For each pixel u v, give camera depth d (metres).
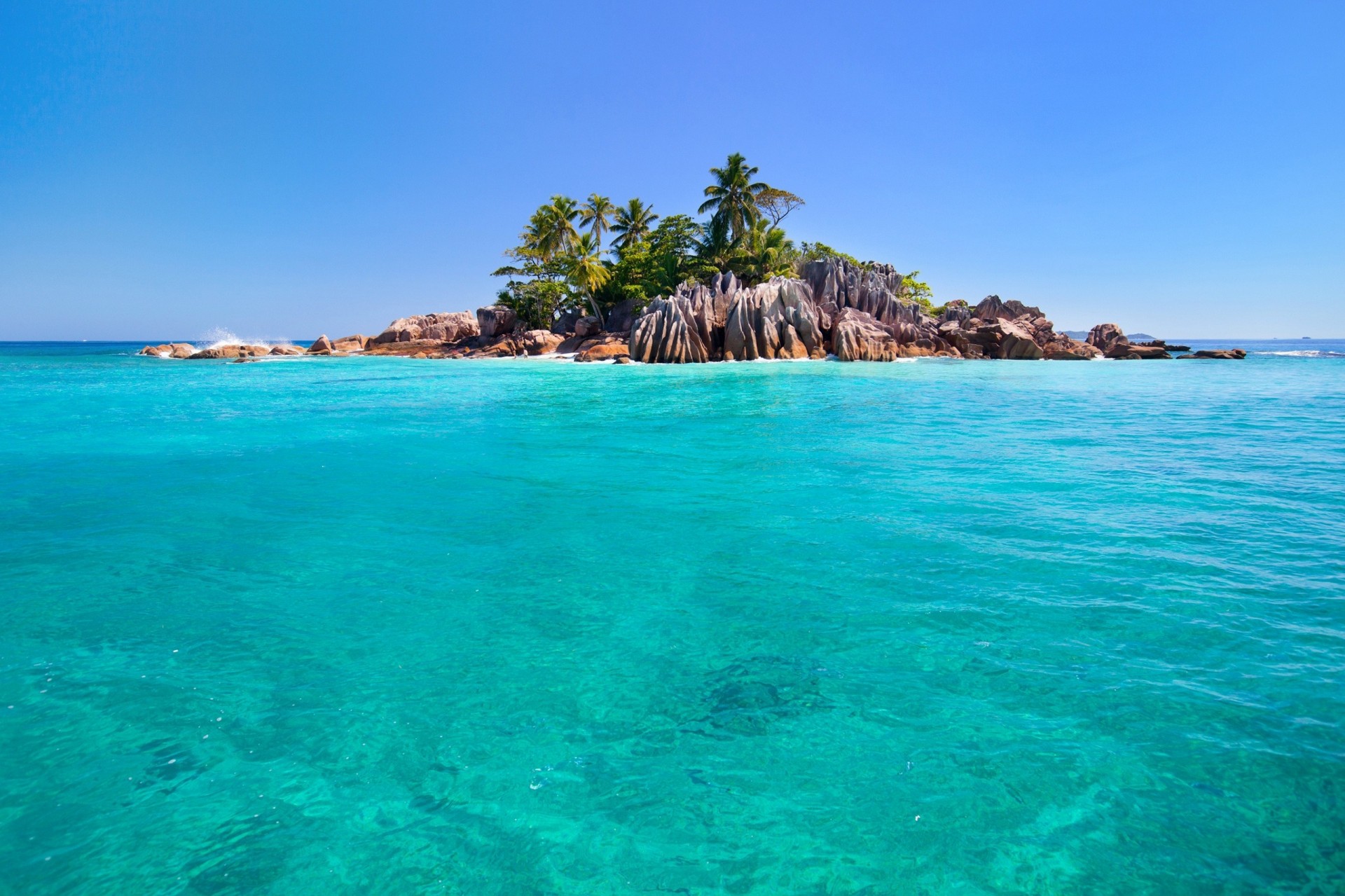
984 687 3.35
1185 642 3.78
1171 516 6.41
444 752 2.91
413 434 11.92
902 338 44.59
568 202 56.41
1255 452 9.96
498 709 3.22
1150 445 10.62
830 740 2.96
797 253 57.28
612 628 4.09
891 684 3.40
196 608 4.40
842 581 4.80
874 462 9.27
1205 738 2.91
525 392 20.67
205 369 36.56
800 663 3.64
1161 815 2.48
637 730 3.06
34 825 2.46
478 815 2.54
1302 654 3.63
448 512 6.76
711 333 40.22
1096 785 2.64
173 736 3.00
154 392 21.47
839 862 2.30
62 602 4.48
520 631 4.05
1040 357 45.06
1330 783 2.61
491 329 59.31
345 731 3.04
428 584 4.82
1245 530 5.90
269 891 2.19
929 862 2.30
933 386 22.56
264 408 16.42
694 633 4.00
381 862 2.31
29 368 37.50
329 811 2.56
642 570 5.09
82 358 54.94
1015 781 2.67
